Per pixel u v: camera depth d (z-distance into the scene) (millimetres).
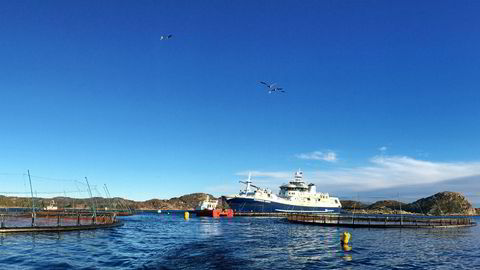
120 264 31203
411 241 53906
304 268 30625
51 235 51812
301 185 155250
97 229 65438
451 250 44312
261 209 142500
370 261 35031
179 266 30469
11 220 86625
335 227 81125
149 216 162875
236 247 43469
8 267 28969
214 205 152000
